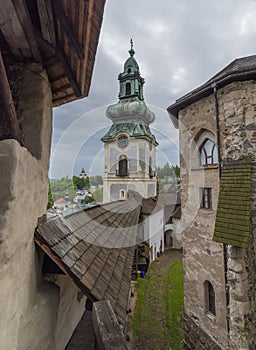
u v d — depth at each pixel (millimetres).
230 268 4363
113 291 2143
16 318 1431
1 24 1856
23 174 1563
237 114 5098
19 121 2164
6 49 2266
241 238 4273
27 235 1676
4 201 1350
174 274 12180
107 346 1308
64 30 1999
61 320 2457
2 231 1297
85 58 2254
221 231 4703
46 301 1882
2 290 1254
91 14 1649
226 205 4863
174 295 9758
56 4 1837
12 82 2244
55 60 2543
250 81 5023
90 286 1881
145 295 9852
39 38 2219
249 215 4395
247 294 4148
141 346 6668
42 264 1984
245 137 4973
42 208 2145
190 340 6133
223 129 5445
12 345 1373
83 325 3283
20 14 1776
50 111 2521
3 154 1395
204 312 5723
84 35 1933
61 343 2492
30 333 1672
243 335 3961
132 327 7562
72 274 1848
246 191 4598
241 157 4973
